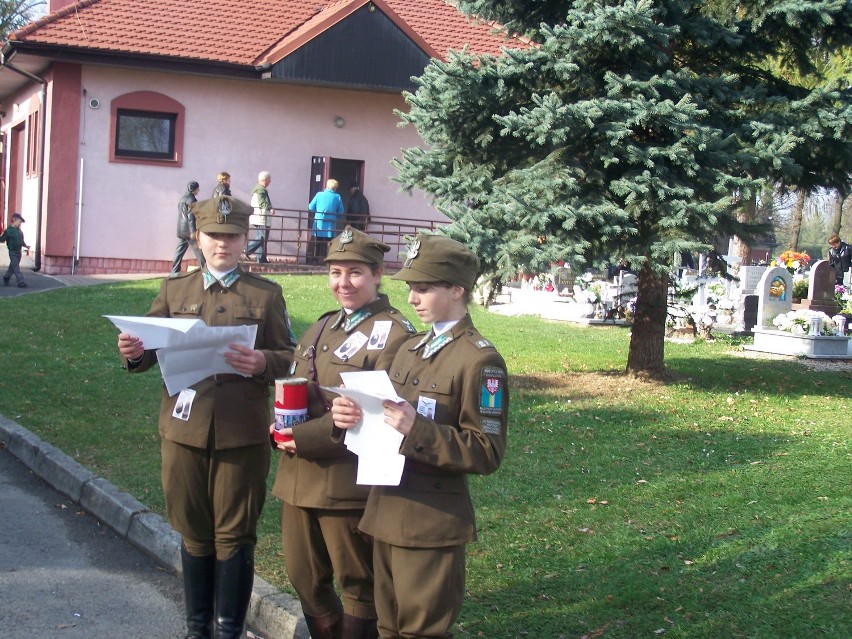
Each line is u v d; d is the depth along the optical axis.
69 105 21.31
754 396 10.97
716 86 10.48
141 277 21.08
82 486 7.38
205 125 22.53
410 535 3.71
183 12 22.94
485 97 10.45
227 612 4.79
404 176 11.34
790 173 10.41
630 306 16.78
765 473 7.59
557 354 13.26
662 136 10.41
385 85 22.56
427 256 3.82
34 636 5.09
